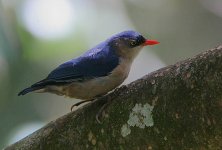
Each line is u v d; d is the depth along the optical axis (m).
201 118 7.35
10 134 12.20
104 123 8.39
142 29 19.42
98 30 14.25
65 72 10.45
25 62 13.50
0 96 13.62
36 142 9.26
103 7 15.19
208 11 20.03
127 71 11.03
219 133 7.23
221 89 7.15
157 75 7.98
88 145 8.61
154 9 19.64
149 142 7.91
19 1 12.12
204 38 19.67
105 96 8.76
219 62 7.24
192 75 7.47
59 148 8.95
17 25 12.05
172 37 19.55
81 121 8.77
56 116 16.58
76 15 12.53
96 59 10.55
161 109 7.75
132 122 8.06
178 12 19.97
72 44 12.51
